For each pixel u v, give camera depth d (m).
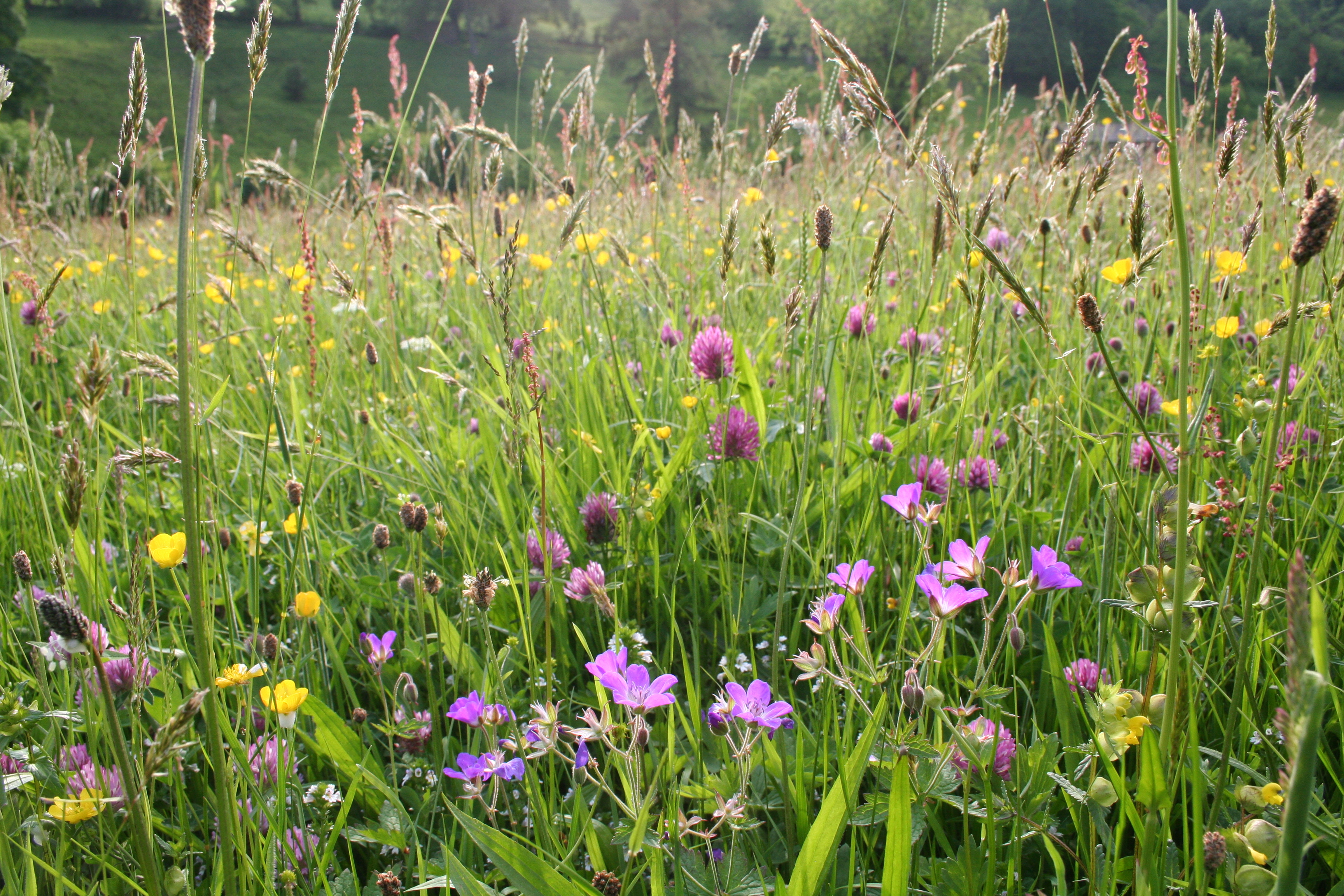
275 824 1.39
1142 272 1.36
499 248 3.90
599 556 2.40
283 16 73.62
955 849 1.55
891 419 2.91
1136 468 2.13
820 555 1.97
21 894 1.17
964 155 4.93
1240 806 1.29
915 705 1.17
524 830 1.60
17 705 1.43
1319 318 2.25
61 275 1.61
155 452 1.50
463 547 2.35
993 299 2.70
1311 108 1.96
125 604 2.19
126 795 0.99
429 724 1.61
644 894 1.44
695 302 3.97
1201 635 1.66
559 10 68.12
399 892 1.28
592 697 1.90
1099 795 1.12
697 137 4.64
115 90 50.94
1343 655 1.65
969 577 1.25
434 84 55.22
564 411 3.02
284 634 2.18
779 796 1.52
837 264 3.92
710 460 2.60
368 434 3.23
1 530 2.50
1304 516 2.07
